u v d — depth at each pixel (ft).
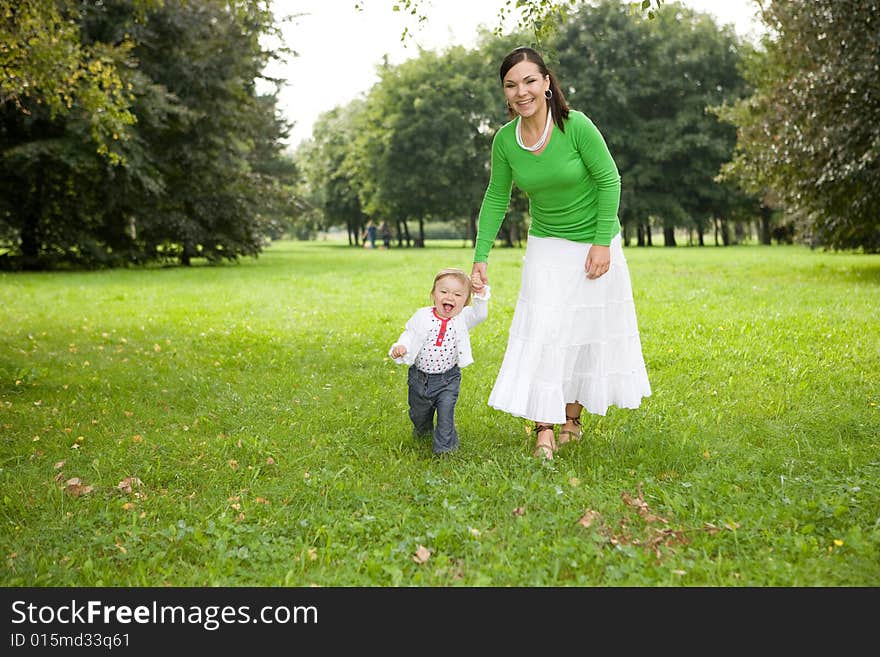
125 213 81.20
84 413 17.30
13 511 11.53
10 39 25.54
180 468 13.48
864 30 46.83
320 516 11.00
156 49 77.30
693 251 110.93
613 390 14.49
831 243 58.34
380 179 157.48
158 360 23.82
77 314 35.78
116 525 11.07
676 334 26.71
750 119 59.98
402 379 20.90
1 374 20.85
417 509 11.27
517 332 13.83
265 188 91.45
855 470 12.84
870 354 22.54
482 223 14.64
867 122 46.16
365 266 77.82
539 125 13.03
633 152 152.15
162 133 79.15
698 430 15.35
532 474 12.61
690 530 10.55
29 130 71.15
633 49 149.28
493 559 9.67
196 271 73.00
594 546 9.96
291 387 19.89
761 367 21.38
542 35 19.36
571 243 13.74
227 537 10.27
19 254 75.92
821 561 9.54
